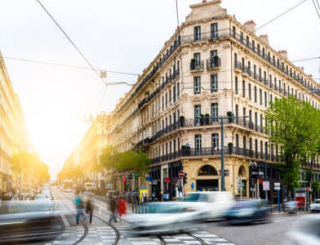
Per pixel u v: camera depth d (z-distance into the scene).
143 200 45.78
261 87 52.03
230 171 42.94
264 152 52.03
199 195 22.84
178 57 48.25
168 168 51.34
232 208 22.84
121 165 60.09
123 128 85.12
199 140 44.84
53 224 12.70
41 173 138.50
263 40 57.16
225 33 44.38
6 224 11.55
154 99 59.91
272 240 16.03
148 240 16.23
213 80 44.78
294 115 45.41
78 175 150.25
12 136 91.94
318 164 70.06
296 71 65.31
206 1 45.69
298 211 43.84
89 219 26.08
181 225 17.91
